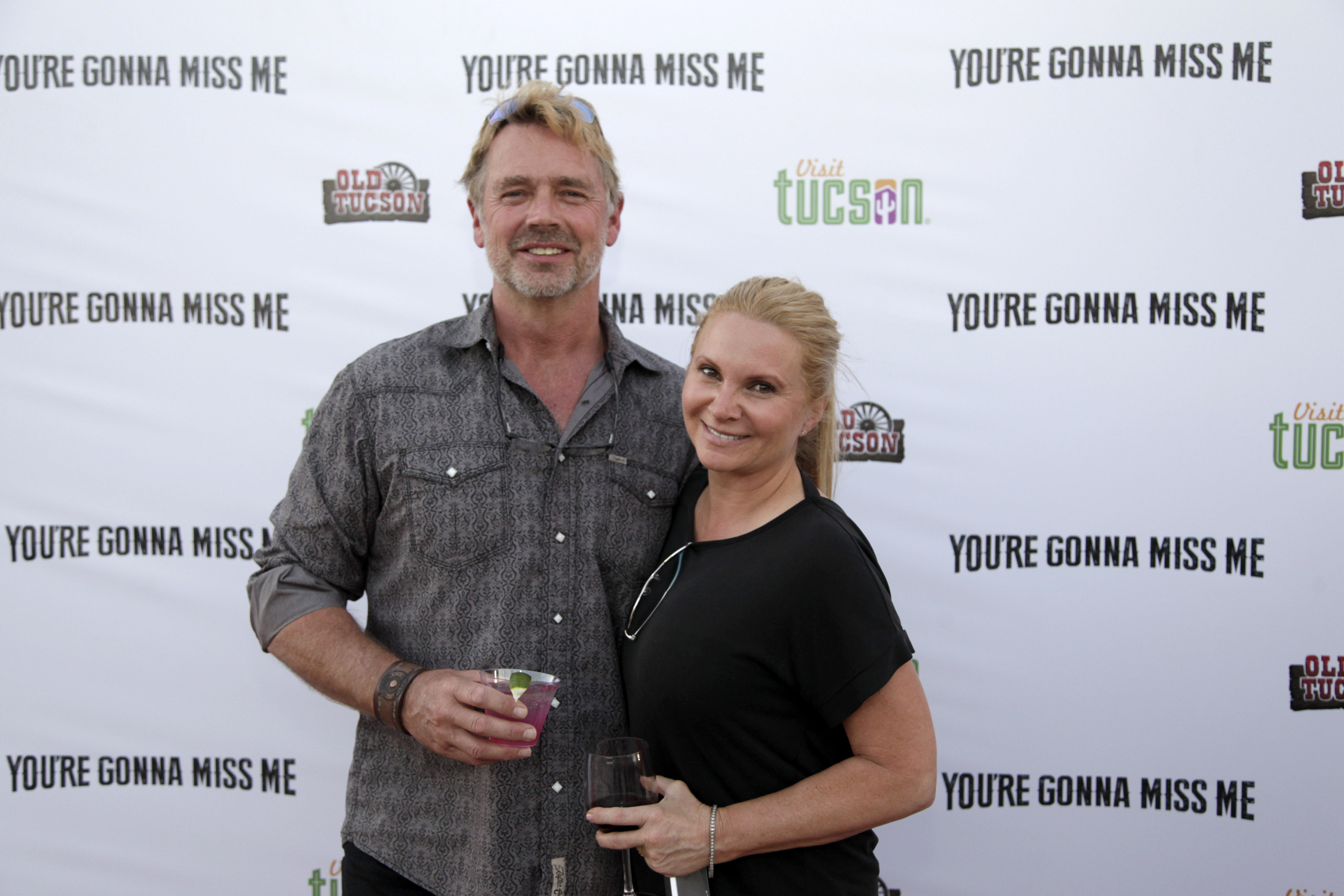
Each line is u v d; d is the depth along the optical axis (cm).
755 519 119
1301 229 184
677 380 144
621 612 132
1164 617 188
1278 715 187
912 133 186
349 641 125
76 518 187
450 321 141
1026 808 190
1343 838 186
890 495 190
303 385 188
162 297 186
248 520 188
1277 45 182
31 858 189
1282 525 186
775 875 110
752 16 185
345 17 184
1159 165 184
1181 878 188
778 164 187
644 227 188
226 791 191
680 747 113
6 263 185
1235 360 185
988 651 190
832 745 115
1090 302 186
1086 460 188
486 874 122
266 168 186
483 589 127
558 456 131
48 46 183
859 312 188
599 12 185
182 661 189
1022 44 184
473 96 185
